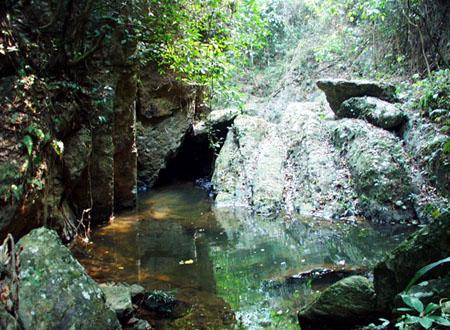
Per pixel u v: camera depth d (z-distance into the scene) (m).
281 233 5.81
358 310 2.86
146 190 8.52
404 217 5.87
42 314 2.41
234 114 9.35
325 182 6.92
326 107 9.12
